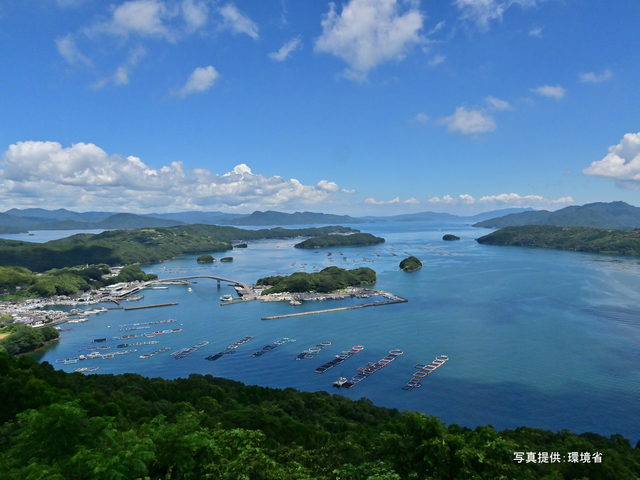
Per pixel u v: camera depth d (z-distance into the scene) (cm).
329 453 5972
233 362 19162
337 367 18200
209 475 4194
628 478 6456
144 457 4247
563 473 6631
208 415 8312
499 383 16062
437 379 16550
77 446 4450
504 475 4700
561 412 13875
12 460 4328
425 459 4644
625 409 13975
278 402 10806
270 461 4372
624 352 19012
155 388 11131
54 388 8869
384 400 14912
